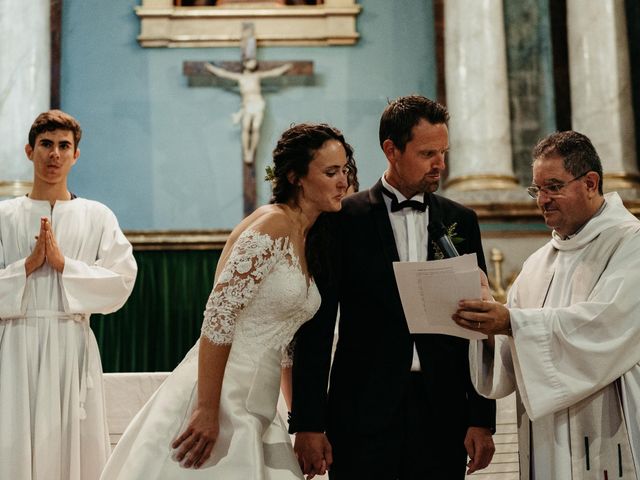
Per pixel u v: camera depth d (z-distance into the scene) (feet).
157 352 24.94
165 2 27.76
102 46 27.61
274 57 27.89
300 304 9.83
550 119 26.91
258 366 9.80
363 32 28.07
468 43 26.12
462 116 25.80
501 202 24.48
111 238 13.38
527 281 11.09
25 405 12.09
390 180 10.62
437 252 10.04
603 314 9.71
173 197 27.07
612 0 25.99
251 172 26.84
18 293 12.30
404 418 10.00
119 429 13.93
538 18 27.45
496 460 14.05
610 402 10.03
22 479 11.84
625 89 25.70
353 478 9.91
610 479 9.87
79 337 12.80
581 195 10.30
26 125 25.18
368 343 10.16
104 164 27.04
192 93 27.55
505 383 10.46
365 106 27.73
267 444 9.82
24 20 25.64
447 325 9.66
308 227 10.26
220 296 9.43
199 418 9.38
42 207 13.21
